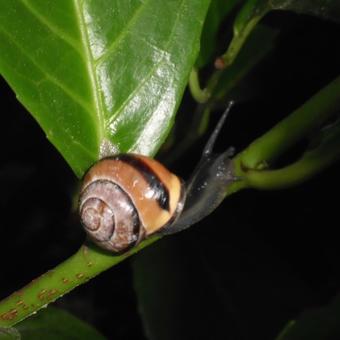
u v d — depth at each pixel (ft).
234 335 0.85
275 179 0.60
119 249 0.60
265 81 0.88
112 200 0.64
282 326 0.87
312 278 0.93
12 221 1.23
